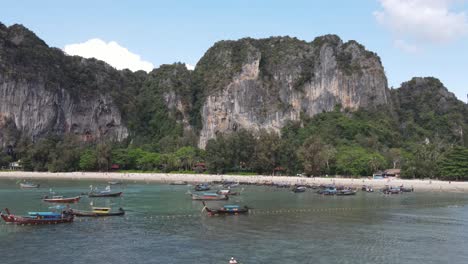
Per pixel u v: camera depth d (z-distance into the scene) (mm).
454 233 83875
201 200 135125
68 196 144125
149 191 168500
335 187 172625
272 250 70188
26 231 81875
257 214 104875
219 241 75750
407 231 85438
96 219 95188
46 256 66375
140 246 72250
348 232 84000
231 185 195250
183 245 73000
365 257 67125
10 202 125938
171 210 110750
